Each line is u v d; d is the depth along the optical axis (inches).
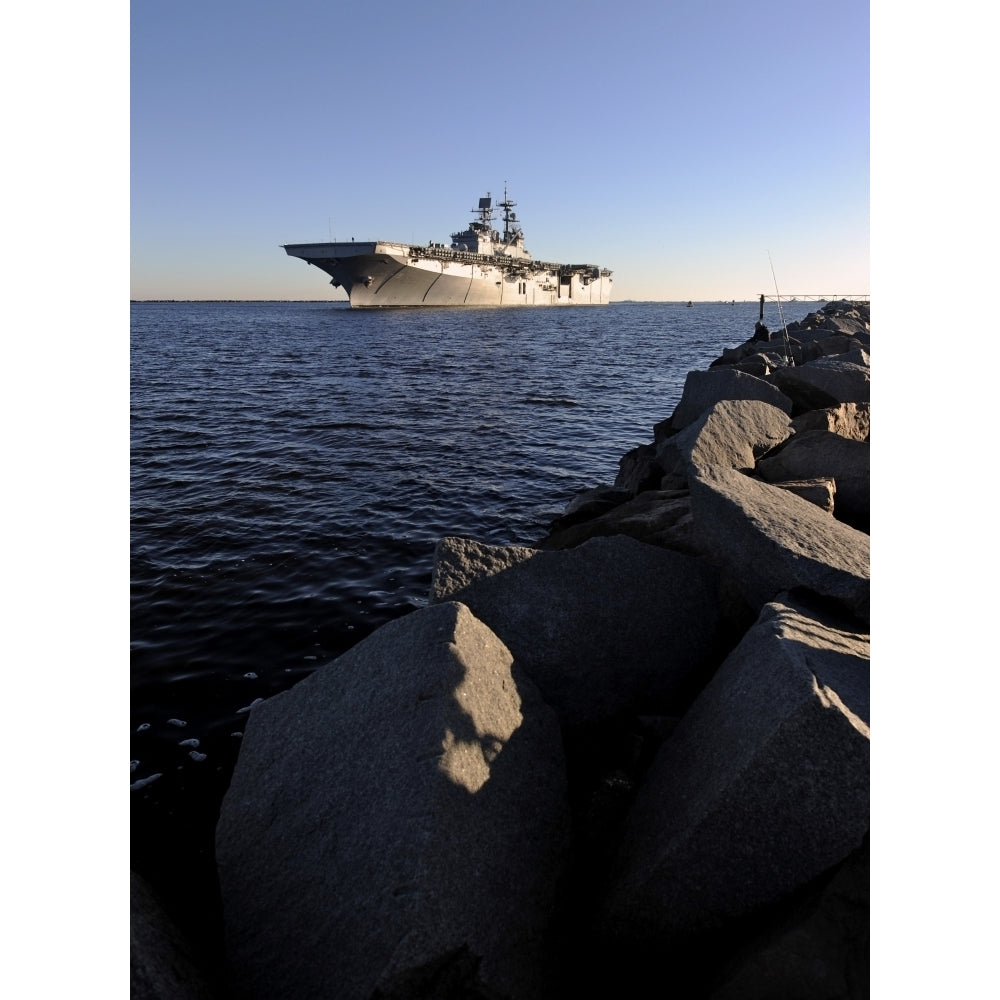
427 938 91.4
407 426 767.7
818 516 193.9
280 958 102.2
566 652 168.4
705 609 185.9
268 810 122.2
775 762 103.5
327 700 134.6
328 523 428.8
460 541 183.3
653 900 105.3
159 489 506.0
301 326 3142.2
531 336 2449.6
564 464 597.3
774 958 89.9
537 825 117.2
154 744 210.5
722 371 412.2
